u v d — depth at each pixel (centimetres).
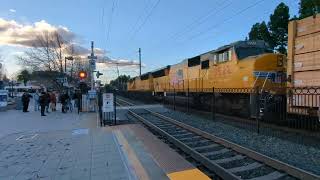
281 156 928
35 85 9231
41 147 1112
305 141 1109
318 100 1067
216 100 2139
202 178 725
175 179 715
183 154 1023
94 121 1917
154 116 2327
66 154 980
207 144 1168
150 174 743
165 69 3856
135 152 979
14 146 1149
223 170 754
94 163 853
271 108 1447
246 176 754
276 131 1325
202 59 2434
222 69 2055
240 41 1898
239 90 1786
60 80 4453
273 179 717
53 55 5709
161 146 1088
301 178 702
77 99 2784
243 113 1770
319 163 839
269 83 1614
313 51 1079
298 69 1149
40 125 1758
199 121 1848
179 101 2983
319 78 1058
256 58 1638
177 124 1703
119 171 769
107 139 1224
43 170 807
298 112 1166
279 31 4112
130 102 4522
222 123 1681
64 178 732
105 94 1797
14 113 2639
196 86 2548
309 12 3288
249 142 1159
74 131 1483
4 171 811
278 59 1638
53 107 2780
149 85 4672
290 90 1198
